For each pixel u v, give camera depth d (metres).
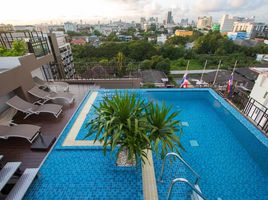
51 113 5.36
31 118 5.09
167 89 7.59
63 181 3.12
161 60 31.66
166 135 3.05
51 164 3.46
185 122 5.78
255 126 5.01
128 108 2.97
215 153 4.36
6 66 5.81
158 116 3.04
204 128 5.44
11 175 2.80
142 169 3.49
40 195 2.88
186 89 7.62
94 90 7.16
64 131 4.48
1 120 4.77
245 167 3.96
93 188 3.01
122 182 3.12
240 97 7.20
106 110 3.11
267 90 9.87
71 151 3.81
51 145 4.00
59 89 7.01
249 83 22.64
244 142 4.80
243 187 3.50
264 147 4.34
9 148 3.88
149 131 3.02
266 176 3.76
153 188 3.11
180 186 3.14
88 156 3.67
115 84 8.50
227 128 5.46
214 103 6.93
